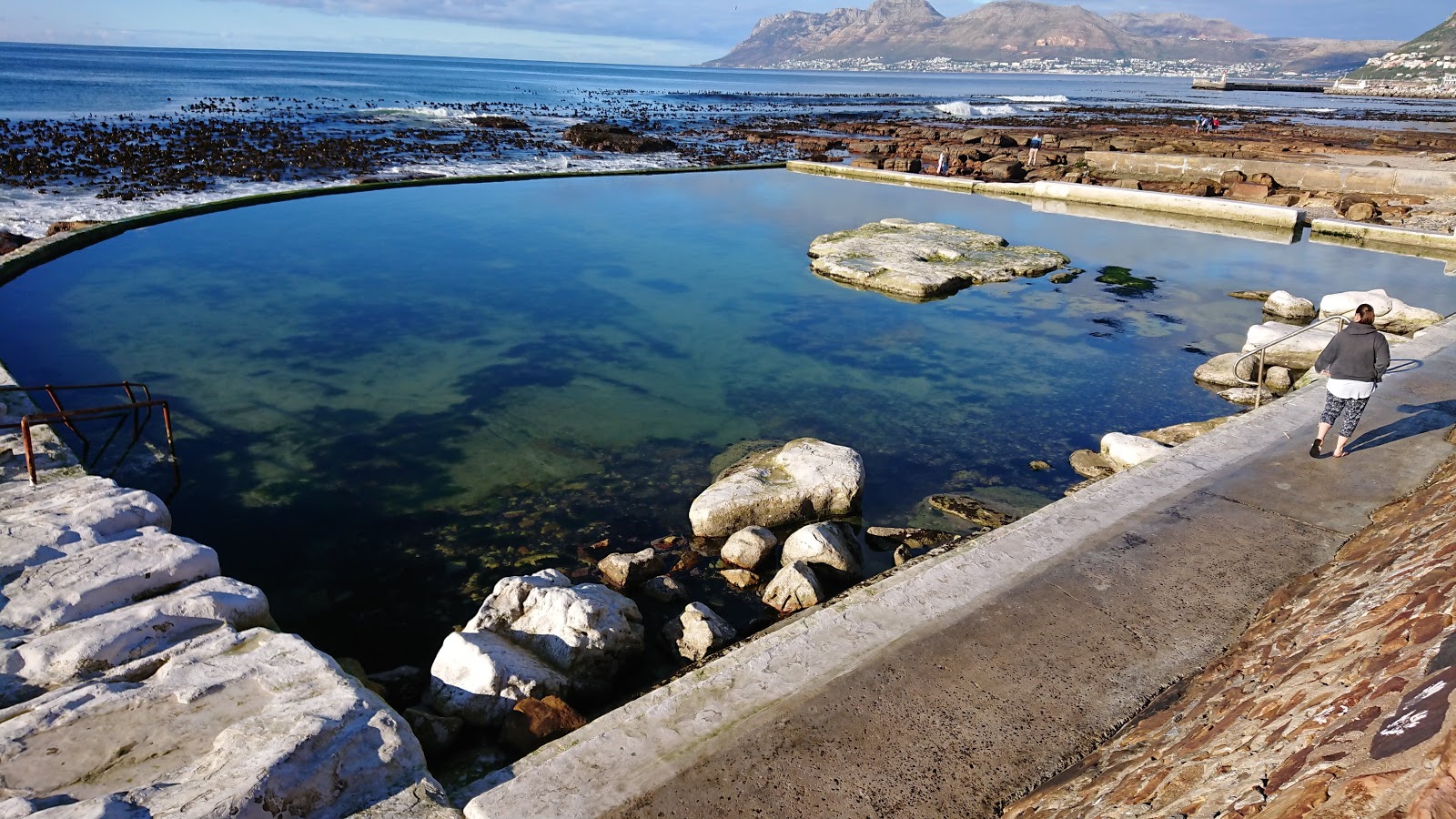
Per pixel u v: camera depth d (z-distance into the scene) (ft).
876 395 38.34
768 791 12.96
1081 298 54.54
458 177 90.89
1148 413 36.86
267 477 29.22
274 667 14.58
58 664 14.56
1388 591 13.10
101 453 29.99
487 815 12.35
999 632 16.81
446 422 34.09
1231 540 20.40
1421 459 24.82
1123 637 16.76
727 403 36.94
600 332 45.65
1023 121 234.99
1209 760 10.23
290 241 62.44
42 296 47.47
